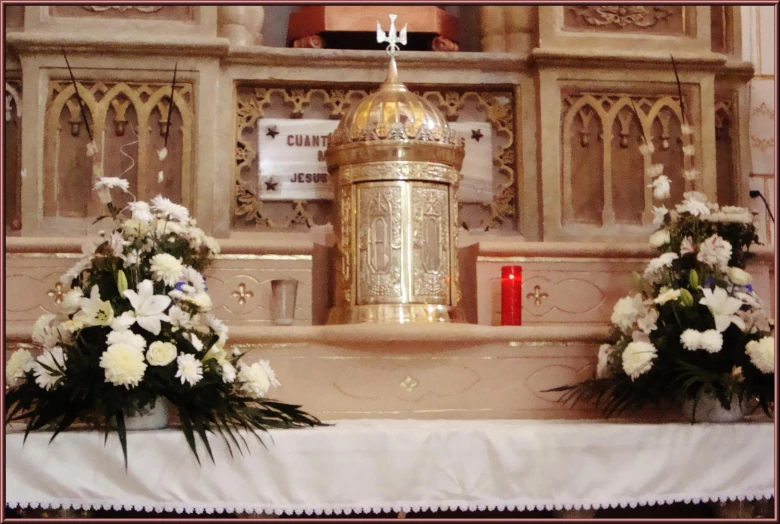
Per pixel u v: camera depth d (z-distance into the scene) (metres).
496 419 2.76
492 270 3.19
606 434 2.42
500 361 2.80
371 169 3.05
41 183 3.28
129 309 2.43
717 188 3.74
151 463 2.28
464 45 4.03
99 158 3.33
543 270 3.20
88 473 2.26
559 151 3.51
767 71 4.02
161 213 2.79
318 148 3.51
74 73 3.34
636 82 3.57
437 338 2.73
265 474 2.30
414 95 3.22
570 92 3.56
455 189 3.14
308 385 2.72
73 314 2.57
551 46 3.54
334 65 3.51
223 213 3.38
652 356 2.57
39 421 2.32
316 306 3.25
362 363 2.75
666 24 3.65
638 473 2.42
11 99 3.37
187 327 2.46
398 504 2.32
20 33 3.29
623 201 3.55
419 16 3.61
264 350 2.72
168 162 3.37
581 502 2.38
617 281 3.21
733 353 2.62
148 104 3.37
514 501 2.36
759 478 2.48
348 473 2.31
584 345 2.84
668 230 2.91
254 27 3.65
